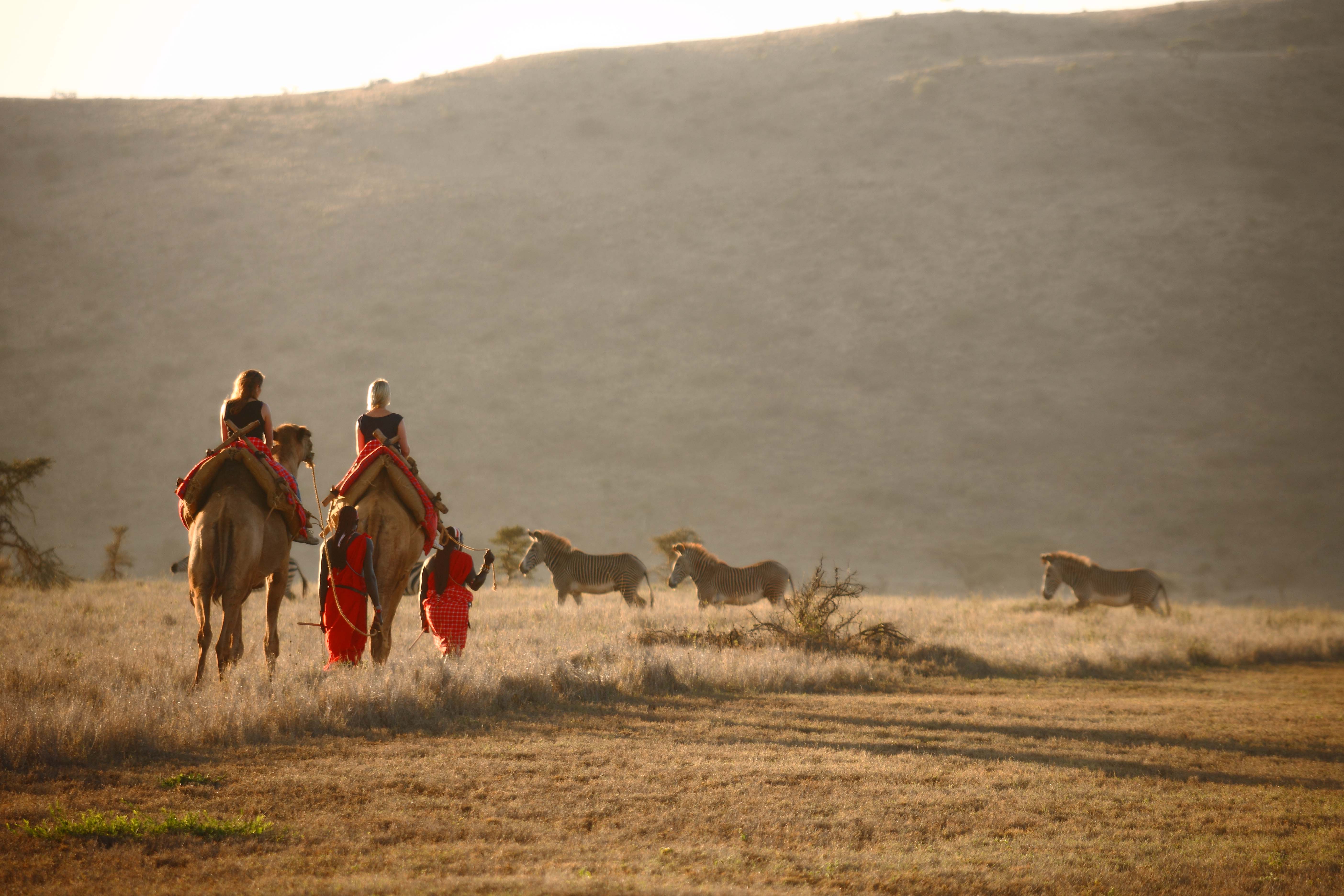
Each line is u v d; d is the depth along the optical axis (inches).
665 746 312.7
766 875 200.8
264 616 613.9
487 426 3444.9
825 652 556.1
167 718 293.3
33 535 2783.0
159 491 3075.8
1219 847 233.8
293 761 275.6
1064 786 284.2
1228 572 2586.1
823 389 3575.3
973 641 653.9
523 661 414.0
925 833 237.1
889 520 2898.6
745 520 2910.9
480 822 227.8
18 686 338.3
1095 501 2947.8
